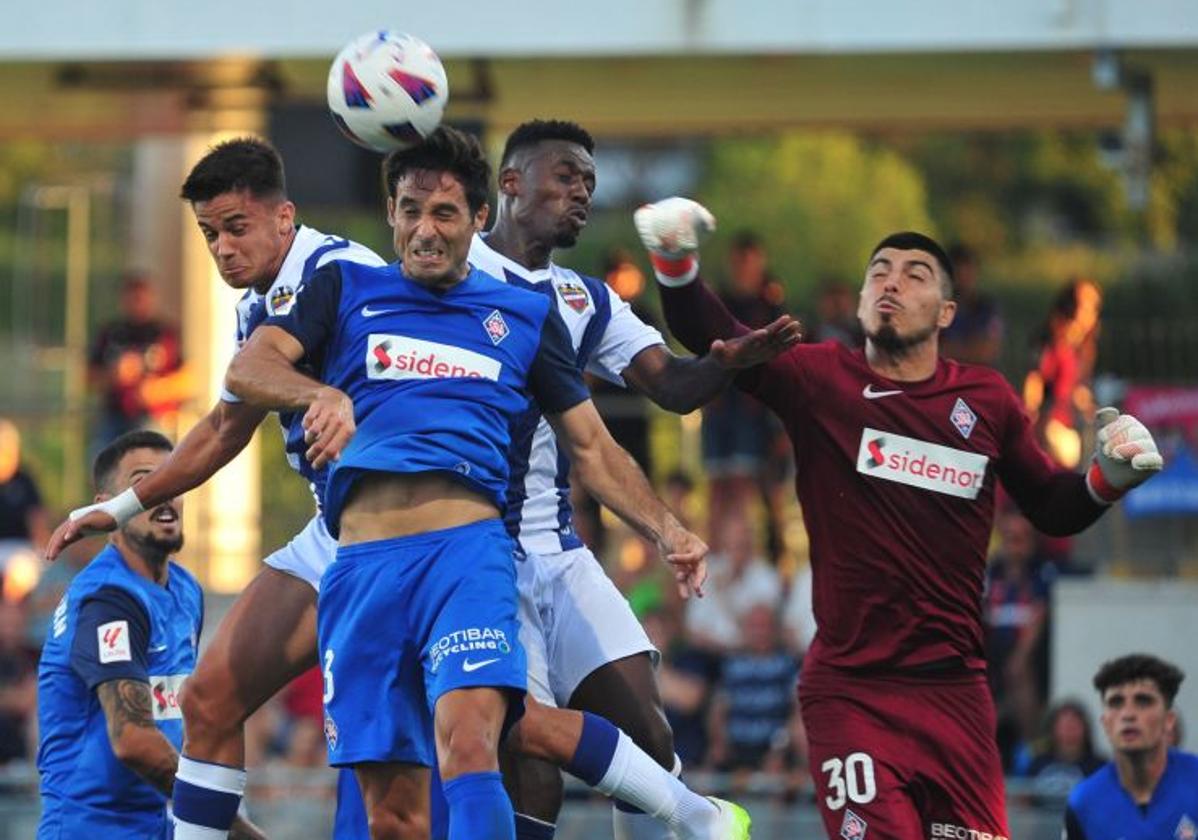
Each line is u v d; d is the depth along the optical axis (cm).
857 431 2520
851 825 2481
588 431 2216
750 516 4709
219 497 4959
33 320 6738
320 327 2123
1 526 5009
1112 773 2966
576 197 2503
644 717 2461
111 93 5078
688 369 2470
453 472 2100
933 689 2514
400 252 2150
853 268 8125
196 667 2334
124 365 4966
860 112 5406
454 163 2128
